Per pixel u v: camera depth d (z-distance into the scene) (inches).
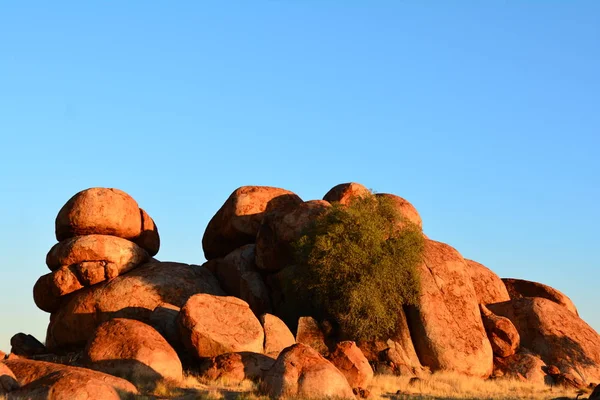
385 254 1491.1
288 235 1609.3
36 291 1652.3
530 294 1754.4
